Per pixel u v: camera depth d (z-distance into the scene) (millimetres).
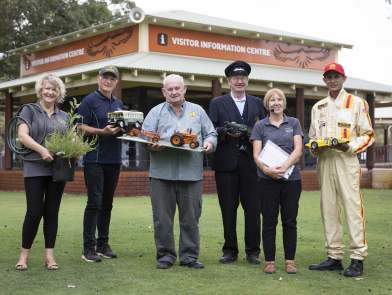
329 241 5980
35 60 21125
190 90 18297
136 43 17031
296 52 20156
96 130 6004
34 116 5730
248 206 6277
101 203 6363
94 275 5590
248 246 6293
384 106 22484
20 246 7145
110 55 17906
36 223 5738
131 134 5891
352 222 5770
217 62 17875
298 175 5887
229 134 6195
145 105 17312
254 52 19078
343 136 5859
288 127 5953
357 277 5633
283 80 16859
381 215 10695
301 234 8281
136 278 5488
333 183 5945
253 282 5379
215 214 10492
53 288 5094
